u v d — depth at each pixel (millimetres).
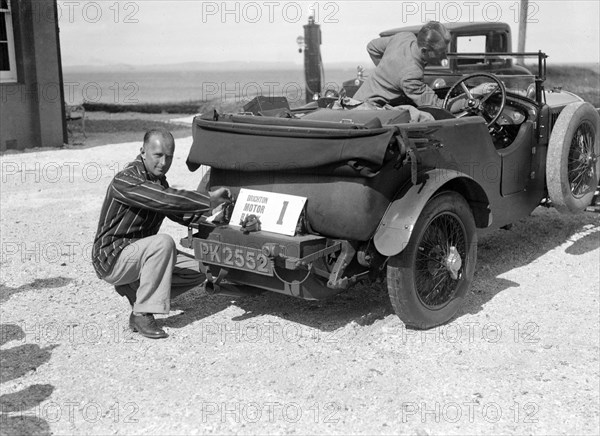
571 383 3850
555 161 5477
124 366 4016
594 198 6094
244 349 4234
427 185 4145
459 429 3391
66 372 3941
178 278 4633
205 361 4078
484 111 5680
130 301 4566
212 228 4379
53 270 5766
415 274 4285
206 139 4543
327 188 4086
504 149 5262
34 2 12859
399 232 3996
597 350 4258
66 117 14633
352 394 3705
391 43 5449
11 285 5395
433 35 5238
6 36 12961
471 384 3830
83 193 8922
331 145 3953
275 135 4207
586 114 5668
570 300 5074
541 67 5809
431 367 4020
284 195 4238
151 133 4312
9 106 12922
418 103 5309
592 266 5840
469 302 5035
